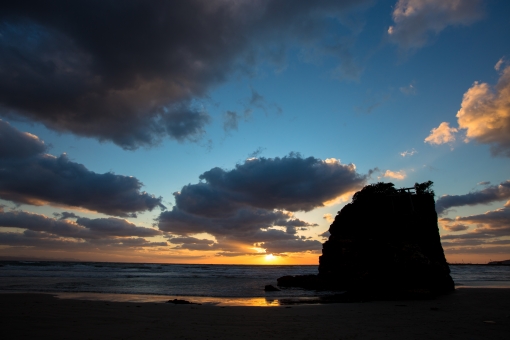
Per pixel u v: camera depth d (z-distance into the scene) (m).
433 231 33.69
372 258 33.16
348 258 34.81
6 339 9.14
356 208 39.31
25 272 55.09
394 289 28.14
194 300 23.19
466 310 16.58
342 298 24.73
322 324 12.04
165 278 51.03
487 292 27.27
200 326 11.42
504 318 13.72
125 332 10.21
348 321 12.81
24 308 15.28
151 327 11.11
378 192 39.09
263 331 10.60
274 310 16.28
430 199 35.56
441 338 9.66
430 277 28.59
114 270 74.12
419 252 30.05
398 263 29.83
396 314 15.02
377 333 10.38
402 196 37.03
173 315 14.08
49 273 54.22
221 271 92.00
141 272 69.31
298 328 11.18
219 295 27.28
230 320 12.84
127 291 29.19
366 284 30.98
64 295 24.00
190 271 83.88
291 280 38.56
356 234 37.12
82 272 61.34
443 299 22.38
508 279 52.56
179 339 9.32
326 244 38.91
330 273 35.53
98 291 28.52
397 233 34.22
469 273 82.56
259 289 33.62
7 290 26.75
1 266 74.94
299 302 22.02
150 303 19.25
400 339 9.52
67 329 10.57
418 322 12.62
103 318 12.93
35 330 10.34
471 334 10.27
